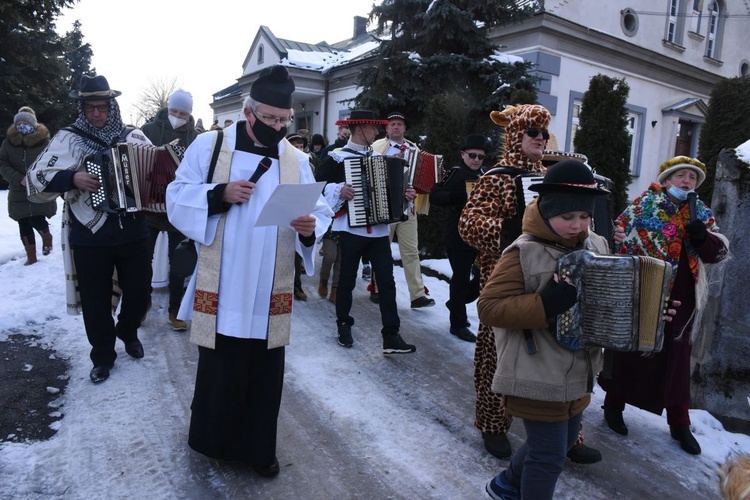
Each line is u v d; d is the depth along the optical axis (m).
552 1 13.09
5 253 7.52
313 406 3.63
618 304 2.08
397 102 9.13
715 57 18.44
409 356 4.58
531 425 2.25
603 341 2.11
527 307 2.06
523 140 3.03
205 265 2.63
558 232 2.16
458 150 7.80
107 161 3.57
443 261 7.61
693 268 3.32
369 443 3.23
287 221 2.53
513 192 2.92
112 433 3.14
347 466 2.99
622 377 3.45
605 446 3.38
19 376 3.78
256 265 2.62
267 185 2.65
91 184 3.50
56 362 4.05
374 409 3.64
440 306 6.02
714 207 3.75
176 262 2.66
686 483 3.03
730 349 3.68
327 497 2.71
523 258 2.18
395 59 9.05
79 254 3.65
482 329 3.12
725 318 3.68
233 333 2.60
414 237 5.74
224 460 2.94
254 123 2.60
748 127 8.40
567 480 2.99
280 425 3.37
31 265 6.91
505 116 3.25
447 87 9.20
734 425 3.67
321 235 2.86
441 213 7.87
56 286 5.83
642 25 15.44
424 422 3.51
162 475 2.78
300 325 5.20
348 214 4.39
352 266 4.62
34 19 17.06
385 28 10.17
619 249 3.45
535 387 2.17
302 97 20.52
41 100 20.31
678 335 3.29
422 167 5.27
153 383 3.78
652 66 16.08
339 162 4.57
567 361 2.19
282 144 2.76
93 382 3.73
